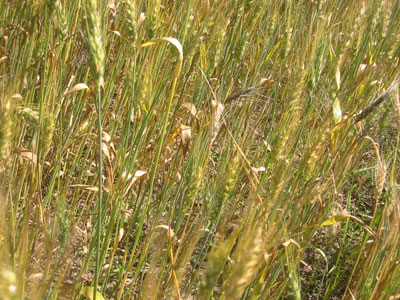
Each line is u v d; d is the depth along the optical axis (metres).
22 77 0.81
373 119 0.83
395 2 1.13
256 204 0.72
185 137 0.82
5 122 0.58
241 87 1.06
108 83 0.95
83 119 0.89
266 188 0.87
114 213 0.76
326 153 0.92
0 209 0.49
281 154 0.74
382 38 1.15
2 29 0.91
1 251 0.47
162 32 0.89
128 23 0.74
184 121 1.04
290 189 0.84
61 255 0.57
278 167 0.65
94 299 0.62
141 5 0.93
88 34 0.54
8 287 0.28
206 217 0.69
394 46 1.01
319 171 0.93
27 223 0.53
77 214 0.97
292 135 0.81
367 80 1.01
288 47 1.08
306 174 0.78
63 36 0.79
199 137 0.75
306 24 1.23
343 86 0.98
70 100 1.00
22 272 0.48
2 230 0.49
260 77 1.13
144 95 0.77
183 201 0.74
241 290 0.42
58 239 0.58
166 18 1.04
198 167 0.70
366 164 1.17
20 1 0.91
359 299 0.70
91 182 1.00
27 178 0.83
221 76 1.10
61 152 0.81
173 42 0.72
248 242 0.42
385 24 1.13
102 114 0.96
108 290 0.89
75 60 0.98
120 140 0.82
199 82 0.95
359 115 0.81
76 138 0.85
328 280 1.02
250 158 1.08
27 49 0.84
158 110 0.94
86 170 0.98
